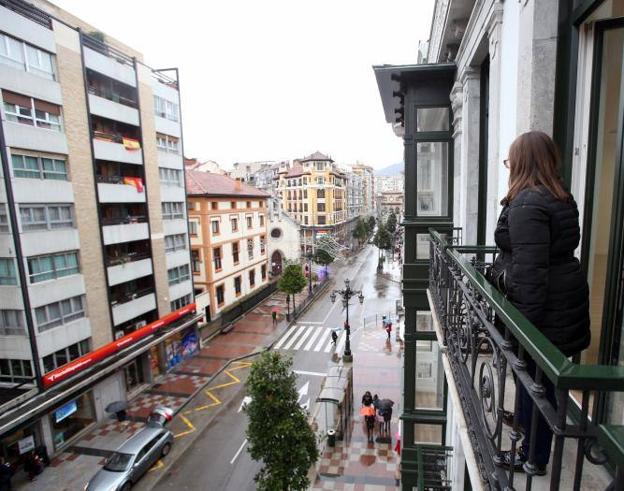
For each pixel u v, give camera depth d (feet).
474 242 20.13
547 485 7.28
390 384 64.49
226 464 45.14
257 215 112.37
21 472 43.75
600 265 9.93
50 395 44.34
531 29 10.61
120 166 59.36
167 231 68.90
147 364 63.57
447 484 23.71
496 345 6.93
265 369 33.71
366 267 176.96
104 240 53.78
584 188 10.04
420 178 26.25
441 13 23.57
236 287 100.89
